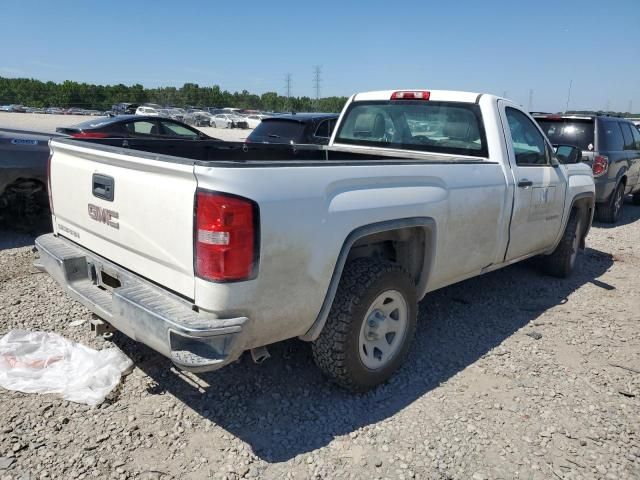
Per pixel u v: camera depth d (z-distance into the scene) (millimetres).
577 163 5949
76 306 4531
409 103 4984
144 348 3885
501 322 4746
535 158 4977
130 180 2906
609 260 7078
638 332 4633
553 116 9508
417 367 3859
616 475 2816
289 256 2762
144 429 3004
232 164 2561
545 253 5695
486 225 4195
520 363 3984
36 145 6586
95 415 3100
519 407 3395
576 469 2852
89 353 3646
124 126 11234
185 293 2709
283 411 3240
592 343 4383
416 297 3598
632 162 10109
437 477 2742
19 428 2938
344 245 3049
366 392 3479
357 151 4984
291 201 2734
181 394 3357
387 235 3514
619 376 3844
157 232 2787
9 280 5125
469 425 3180
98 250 3320
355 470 2766
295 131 9773
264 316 2766
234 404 3283
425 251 3697
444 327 4582
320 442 2973
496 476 2771
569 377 3803
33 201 6812
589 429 3195
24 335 3807
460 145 4637
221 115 49250
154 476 2656
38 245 3670
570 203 5539
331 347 3197
